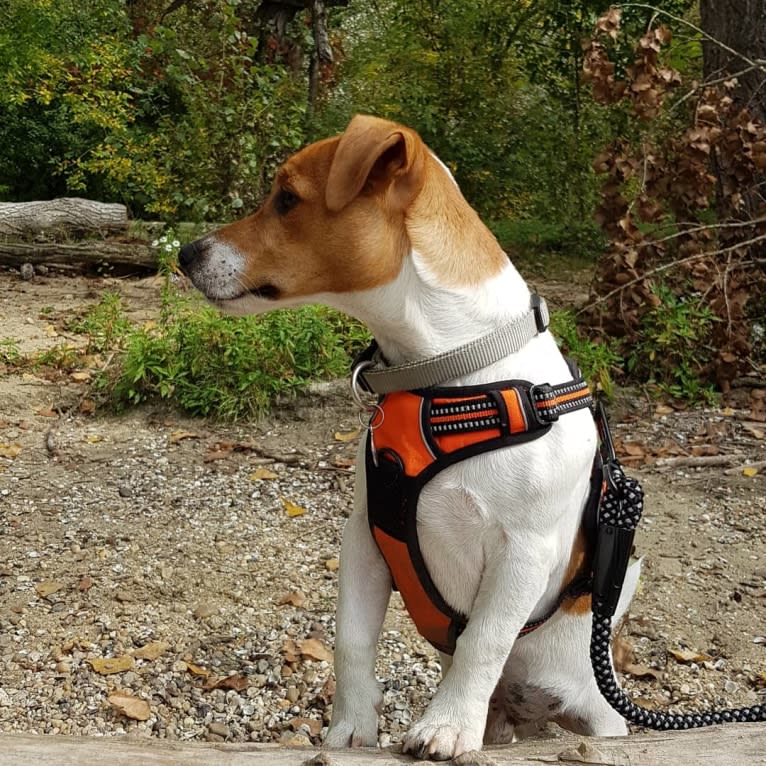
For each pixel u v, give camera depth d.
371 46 4.25
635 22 3.60
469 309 0.61
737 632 1.12
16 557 1.20
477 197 3.86
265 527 1.33
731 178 2.00
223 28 3.22
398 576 0.64
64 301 2.49
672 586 1.21
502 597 0.59
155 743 0.54
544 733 0.81
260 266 0.62
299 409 1.70
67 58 3.58
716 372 1.89
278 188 0.62
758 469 1.55
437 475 0.59
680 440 1.68
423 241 0.60
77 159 3.51
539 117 3.91
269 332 1.75
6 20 3.47
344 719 0.62
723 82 1.94
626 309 1.90
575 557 0.68
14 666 0.99
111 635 1.05
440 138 3.79
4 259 2.80
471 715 0.57
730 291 1.88
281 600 1.14
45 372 1.87
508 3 3.97
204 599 1.13
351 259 0.60
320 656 1.02
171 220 3.24
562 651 0.71
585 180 3.83
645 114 1.88
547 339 0.65
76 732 0.90
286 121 3.29
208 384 1.70
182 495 1.41
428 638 0.69
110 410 1.71
